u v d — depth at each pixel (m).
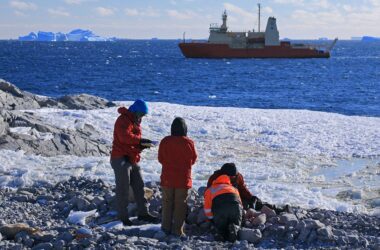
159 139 17.22
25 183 10.88
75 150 14.71
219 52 126.19
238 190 8.16
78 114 19.25
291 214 7.84
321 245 6.96
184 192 7.41
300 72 88.06
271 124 20.50
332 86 60.28
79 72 83.12
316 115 23.48
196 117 21.30
